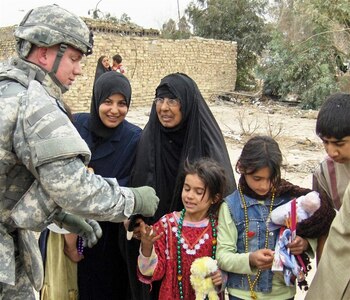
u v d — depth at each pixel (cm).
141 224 230
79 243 276
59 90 208
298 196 235
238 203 235
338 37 1800
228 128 1280
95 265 292
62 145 185
